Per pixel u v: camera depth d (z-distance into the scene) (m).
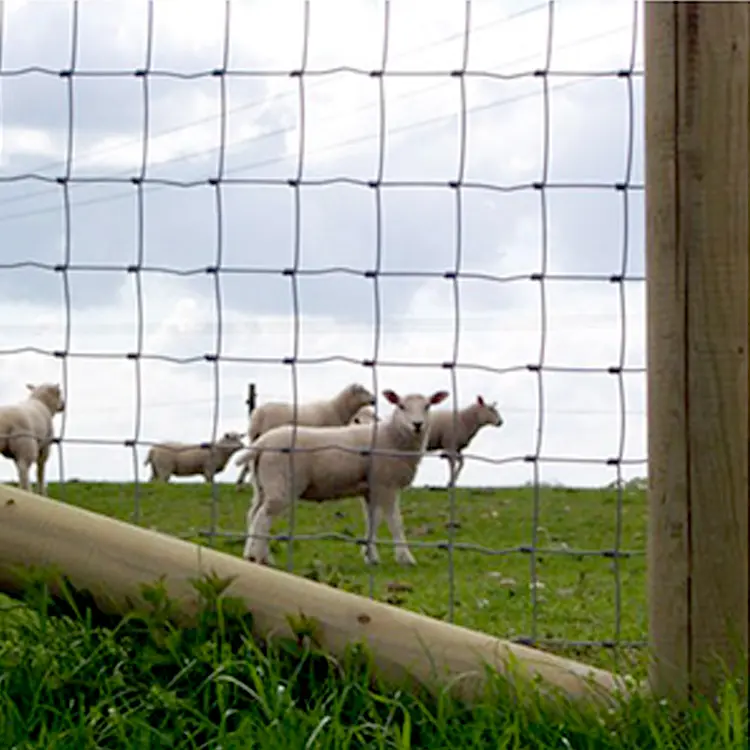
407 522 14.91
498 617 7.74
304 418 17.25
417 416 12.36
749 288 3.35
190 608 3.58
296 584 3.61
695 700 3.35
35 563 3.63
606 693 3.43
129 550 3.63
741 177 3.34
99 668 3.46
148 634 3.53
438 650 3.51
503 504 16.33
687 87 3.34
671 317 3.37
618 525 3.79
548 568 10.88
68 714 3.21
